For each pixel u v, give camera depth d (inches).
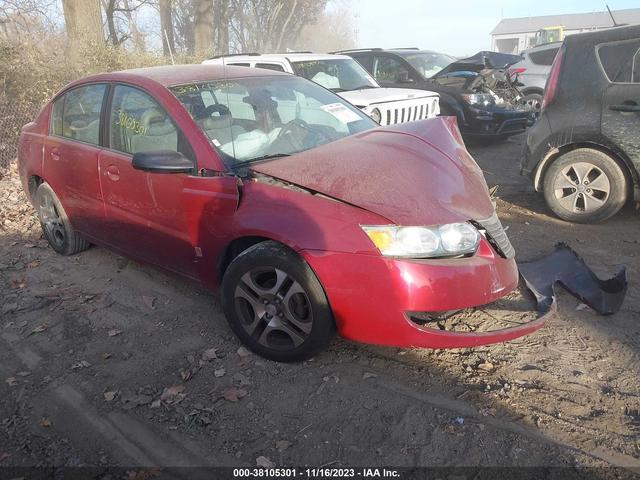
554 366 126.6
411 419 111.0
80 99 175.8
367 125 170.1
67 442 108.2
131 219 155.6
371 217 112.6
